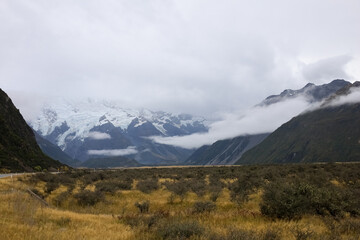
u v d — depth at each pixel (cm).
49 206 2106
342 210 1659
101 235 1158
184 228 1138
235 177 5266
